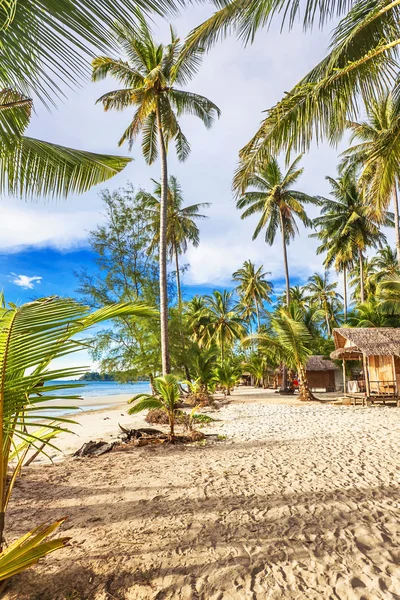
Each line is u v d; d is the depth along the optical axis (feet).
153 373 61.82
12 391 6.38
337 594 7.64
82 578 8.47
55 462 21.84
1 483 7.33
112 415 63.10
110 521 11.93
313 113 18.31
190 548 9.86
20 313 5.50
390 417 36.24
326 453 21.02
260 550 9.64
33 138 12.64
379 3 16.52
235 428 32.86
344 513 11.90
